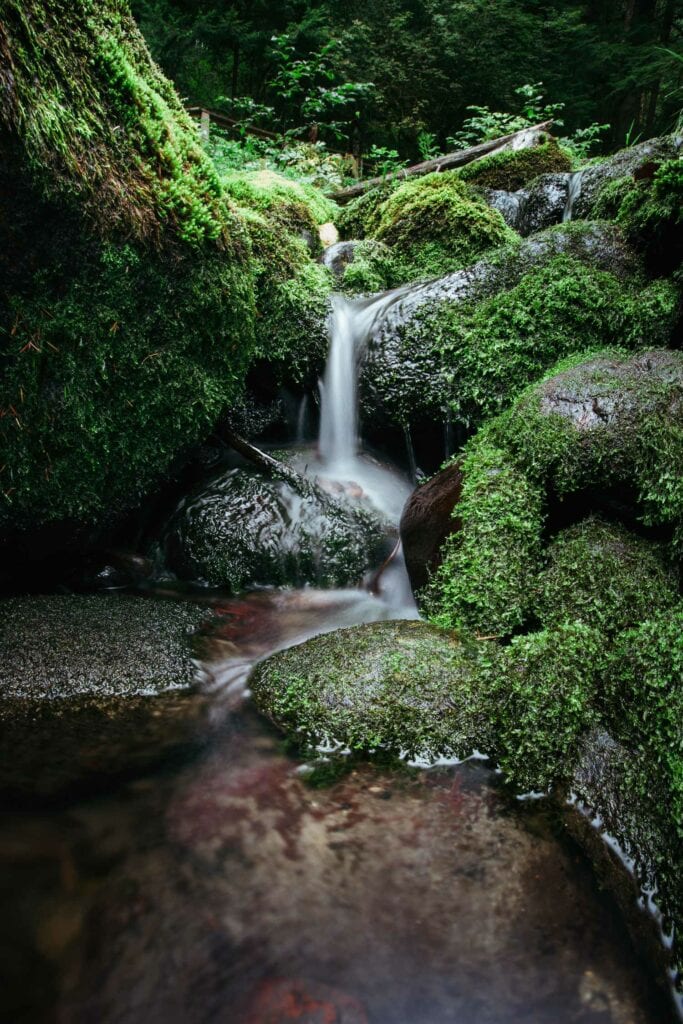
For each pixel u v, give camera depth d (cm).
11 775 187
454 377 374
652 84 1520
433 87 1479
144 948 139
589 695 201
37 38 229
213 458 400
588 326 359
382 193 644
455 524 285
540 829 177
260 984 133
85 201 245
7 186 229
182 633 271
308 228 553
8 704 215
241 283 322
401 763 200
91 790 184
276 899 152
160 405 301
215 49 1339
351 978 135
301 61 1173
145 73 298
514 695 206
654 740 185
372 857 165
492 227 525
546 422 280
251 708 229
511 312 367
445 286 395
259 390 438
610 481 261
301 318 420
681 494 243
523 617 255
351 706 211
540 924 149
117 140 259
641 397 268
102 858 160
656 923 157
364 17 1465
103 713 219
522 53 1520
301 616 309
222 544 342
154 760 199
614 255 382
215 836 170
